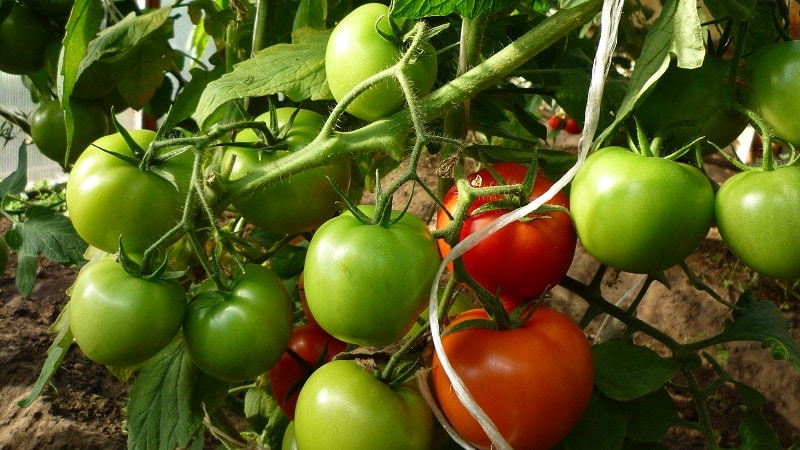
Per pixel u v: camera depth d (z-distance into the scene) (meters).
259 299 0.35
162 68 0.63
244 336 0.34
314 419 0.34
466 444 0.34
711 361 0.47
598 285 0.46
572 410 0.34
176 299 0.34
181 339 0.44
